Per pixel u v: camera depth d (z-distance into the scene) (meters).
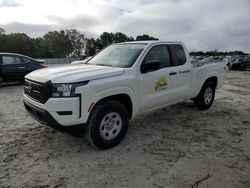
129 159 3.94
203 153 4.17
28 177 3.41
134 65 4.63
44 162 3.83
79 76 3.91
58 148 4.32
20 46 99.12
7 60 10.99
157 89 5.04
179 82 5.61
